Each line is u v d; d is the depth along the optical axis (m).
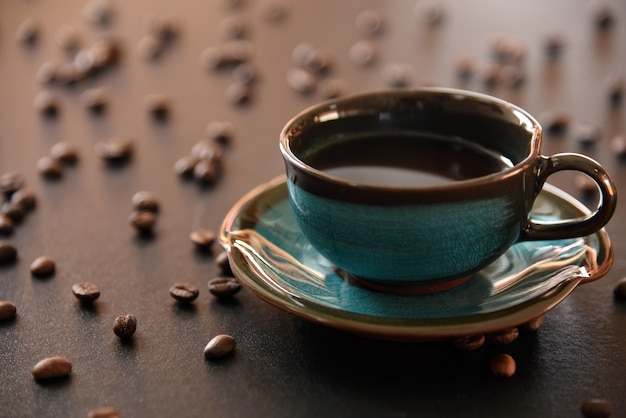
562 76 0.69
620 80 0.67
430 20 0.79
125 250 0.52
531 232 0.44
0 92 0.70
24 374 0.44
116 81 0.71
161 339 0.45
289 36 0.77
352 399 0.42
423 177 0.45
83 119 0.66
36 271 0.50
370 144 0.47
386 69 0.71
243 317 0.46
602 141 0.60
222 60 0.73
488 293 0.44
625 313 0.46
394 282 0.43
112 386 0.43
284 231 0.48
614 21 0.76
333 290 0.45
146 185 0.58
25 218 0.55
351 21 0.80
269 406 0.42
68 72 0.72
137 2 0.87
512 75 0.68
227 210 0.55
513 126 0.45
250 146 0.62
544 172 0.43
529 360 0.43
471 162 0.46
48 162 0.60
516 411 0.41
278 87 0.70
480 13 0.80
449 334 0.40
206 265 0.50
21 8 0.86
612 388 0.42
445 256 0.42
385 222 0.42
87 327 0.46
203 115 0.66
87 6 0.86
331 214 0.42
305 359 0.44
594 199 0.54
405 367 0.43
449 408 0.41
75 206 0.56
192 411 0.41
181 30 0.80
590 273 0.43
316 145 0.46
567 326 0.45
